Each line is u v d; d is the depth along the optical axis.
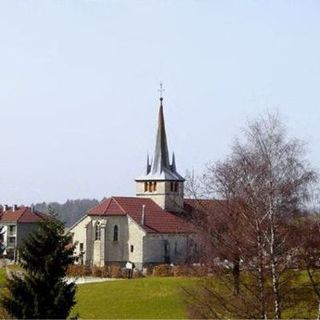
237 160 50.81
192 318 49.09
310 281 47.97
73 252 55.06
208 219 49.81
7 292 55.50
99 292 86.19
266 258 44.81
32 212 187.25
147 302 78.31
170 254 135.00
